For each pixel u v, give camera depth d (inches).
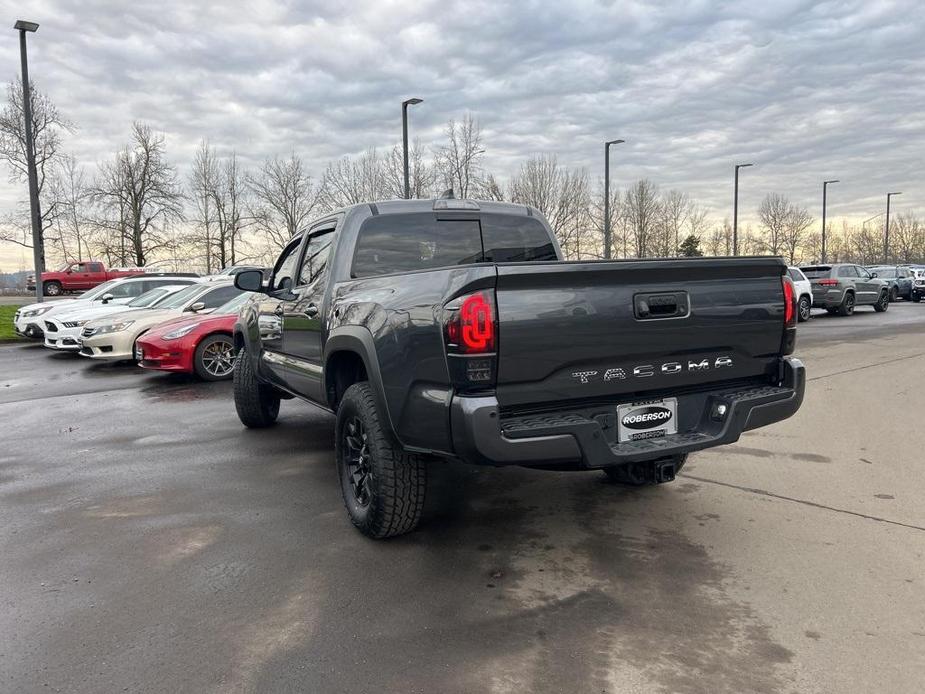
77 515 172.1
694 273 138.6
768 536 153.6
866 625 114.4
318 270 197.5
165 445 246.4
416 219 193.9
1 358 542.9
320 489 192.2
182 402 336.2
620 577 133.9
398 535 153.6
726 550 146.3
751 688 97.7
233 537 156.5
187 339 396.5
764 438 242.5
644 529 159.2
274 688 98.7
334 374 175.0
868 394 320.5
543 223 217.9
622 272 128.9
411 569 138.5
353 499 161.9
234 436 259.8
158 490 192.5
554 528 160.4
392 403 137.4
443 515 170.2
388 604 123.7
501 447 119.0
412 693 97.3
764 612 119.3
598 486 192.4
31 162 785.6
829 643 109.0
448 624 116.4
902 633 111.7
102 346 451.8
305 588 130.3
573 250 1596.9
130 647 109.7
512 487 192.4
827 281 882.8
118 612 121.3
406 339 131.3
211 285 482.3
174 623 117.3
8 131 1453.0
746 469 205.8
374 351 142.6
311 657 106.6
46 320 553.3
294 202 1695.4
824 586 128.6
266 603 124.4
